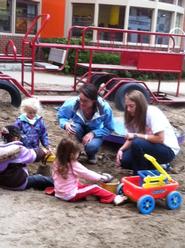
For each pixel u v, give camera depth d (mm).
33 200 3506
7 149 3613
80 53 11617
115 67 7672
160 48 14992
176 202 3643
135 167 4039
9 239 2822
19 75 10578
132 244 2924
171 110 7969
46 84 9250
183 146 5664
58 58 7867
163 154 3980
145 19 14484
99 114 4480
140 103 3852
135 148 3922
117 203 3588
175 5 15344
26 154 3738
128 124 3998
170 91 10172
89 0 13664
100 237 2969
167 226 3266
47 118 6215
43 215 3230
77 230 3039
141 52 7766
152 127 3873
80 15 13945
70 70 11891
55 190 3600
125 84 7348
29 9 12953
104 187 3775
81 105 4430
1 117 5898
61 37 13703
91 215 3324
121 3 13742
